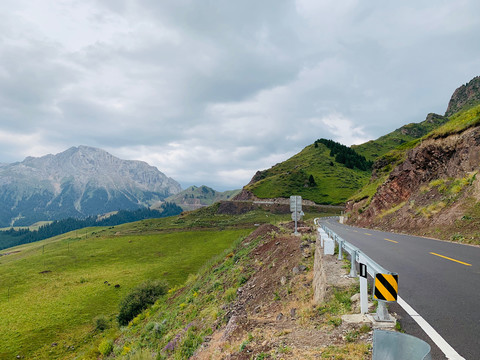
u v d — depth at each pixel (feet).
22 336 130.00
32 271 258.78
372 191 191.83
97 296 182.29
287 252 58.13
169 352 49.55
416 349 10.65
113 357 73.67
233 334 28.43
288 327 23.85
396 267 33.78
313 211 426.51
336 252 41.63
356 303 23.32
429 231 70.74
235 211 467.93
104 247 338.75
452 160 91.66
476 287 25.50
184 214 508.12
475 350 15.06
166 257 278.05
